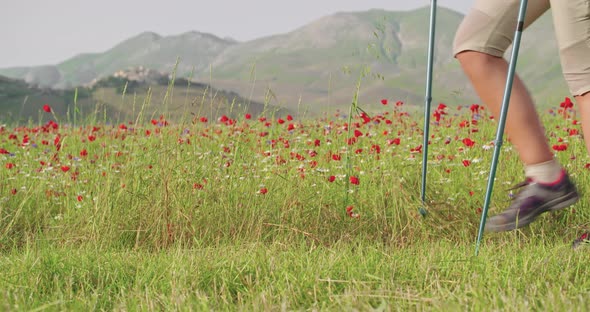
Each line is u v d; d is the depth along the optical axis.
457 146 5.84
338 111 7.20
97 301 2.41
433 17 3.08
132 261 3.02
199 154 4.70
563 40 2.62
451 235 3.72
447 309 1.98
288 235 3.76
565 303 1.97
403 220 3.89
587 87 2.61
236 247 3.36
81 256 3.05
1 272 2.77
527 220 2.79
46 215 4.17
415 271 2.61
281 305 2.15
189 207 3.97
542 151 2.74
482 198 4.12
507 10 2.71
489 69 2.78
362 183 4.44
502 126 2.71
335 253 2.95
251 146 5.41
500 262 2.68
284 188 4.23
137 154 4.70
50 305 2.15
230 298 2.37
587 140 2.67
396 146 5.56
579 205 3.92
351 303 2.13
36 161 6.04
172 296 2.29
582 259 2.69
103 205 3.98
